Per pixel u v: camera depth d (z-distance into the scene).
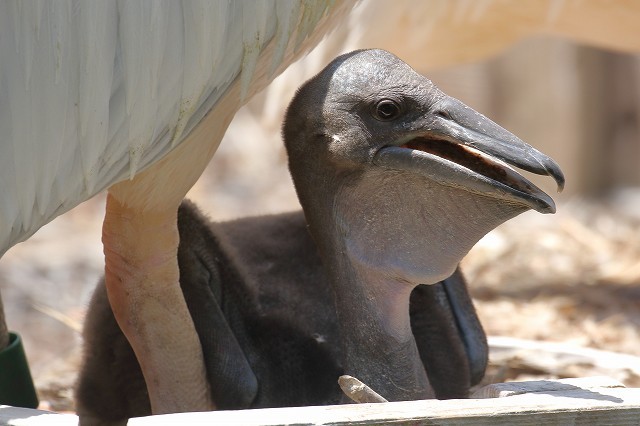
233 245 8.37
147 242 7.22
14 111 6.13
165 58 6.27
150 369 7.46
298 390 7.79
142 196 7.02
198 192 21.52
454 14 12.73
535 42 20.12
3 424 5.70
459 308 8.23
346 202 7.16
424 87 6.88
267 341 7.83
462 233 6.84
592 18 12.13
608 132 20.47
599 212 18.75
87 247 18.59
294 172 7.39
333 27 7.78
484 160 6.76
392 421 5.60
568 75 20.30
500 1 12.35
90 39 6.12
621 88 20.45
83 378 8.20
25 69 6.09
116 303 7.47
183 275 7.60
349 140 6.97
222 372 7.46
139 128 6.32
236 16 6.39
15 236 6.34
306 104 7.17
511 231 16.39
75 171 6.30
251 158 23.67
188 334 7.40
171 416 5.59
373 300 7.20
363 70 7.04
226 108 6.96
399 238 7.03
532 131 20.42
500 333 11.87
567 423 5.76
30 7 6.07
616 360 9.20
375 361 7.27
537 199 6.46
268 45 6.66
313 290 8.35
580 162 20.41
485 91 20.28
